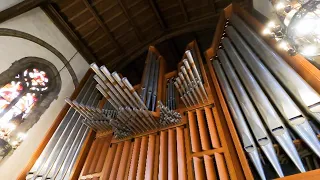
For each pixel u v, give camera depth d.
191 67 4.73
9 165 5.07
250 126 3.47
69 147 5.40
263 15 5.79
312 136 2.81
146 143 4.66
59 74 7.11
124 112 4.43
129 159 4.52
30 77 6.22
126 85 4.38
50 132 5.79
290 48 2.83
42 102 6.29
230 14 6.55
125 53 9.43
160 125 4.75
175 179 3.65
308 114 3.11
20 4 5.93
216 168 3.61
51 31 7.18
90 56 8.52
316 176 2.43
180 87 4.83
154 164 4.12
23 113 5.73
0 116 5.19
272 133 3.13
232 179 3.12
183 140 4.23
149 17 9.04
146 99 5.27
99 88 4.55
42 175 4.65
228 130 3.83
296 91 3.22
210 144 3.96
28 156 5.51
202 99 4.61
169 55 10.41
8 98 5.50
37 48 6.59
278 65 3.86
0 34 5.60
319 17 2.47
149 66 7.06
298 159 2.79
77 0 7.27
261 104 3.58
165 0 8.64
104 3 7.79
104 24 8.27
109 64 9.22
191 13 9.01
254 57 4.54
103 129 5.66
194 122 4.42
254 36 4.90
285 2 2.93
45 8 6.96
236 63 4.93
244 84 4.30
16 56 5.91
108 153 4.95
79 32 7.93
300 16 2.51
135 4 8.40
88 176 4.73
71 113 6.37
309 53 2.64
